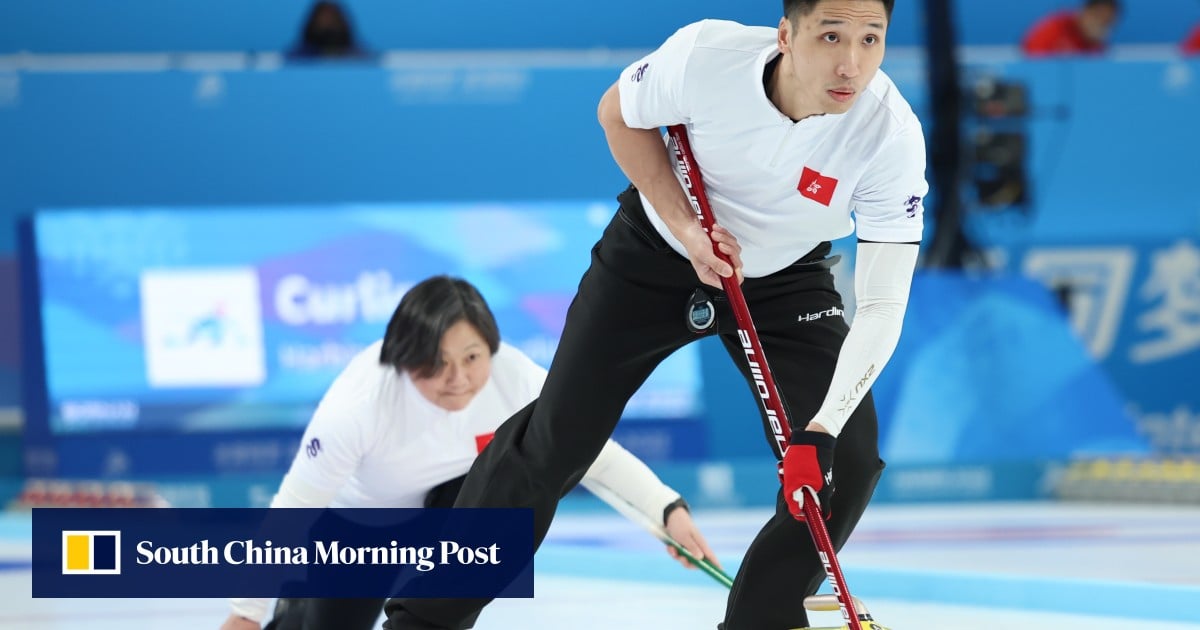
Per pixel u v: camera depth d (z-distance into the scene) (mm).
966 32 41594
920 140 10695
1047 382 32000
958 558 22578
